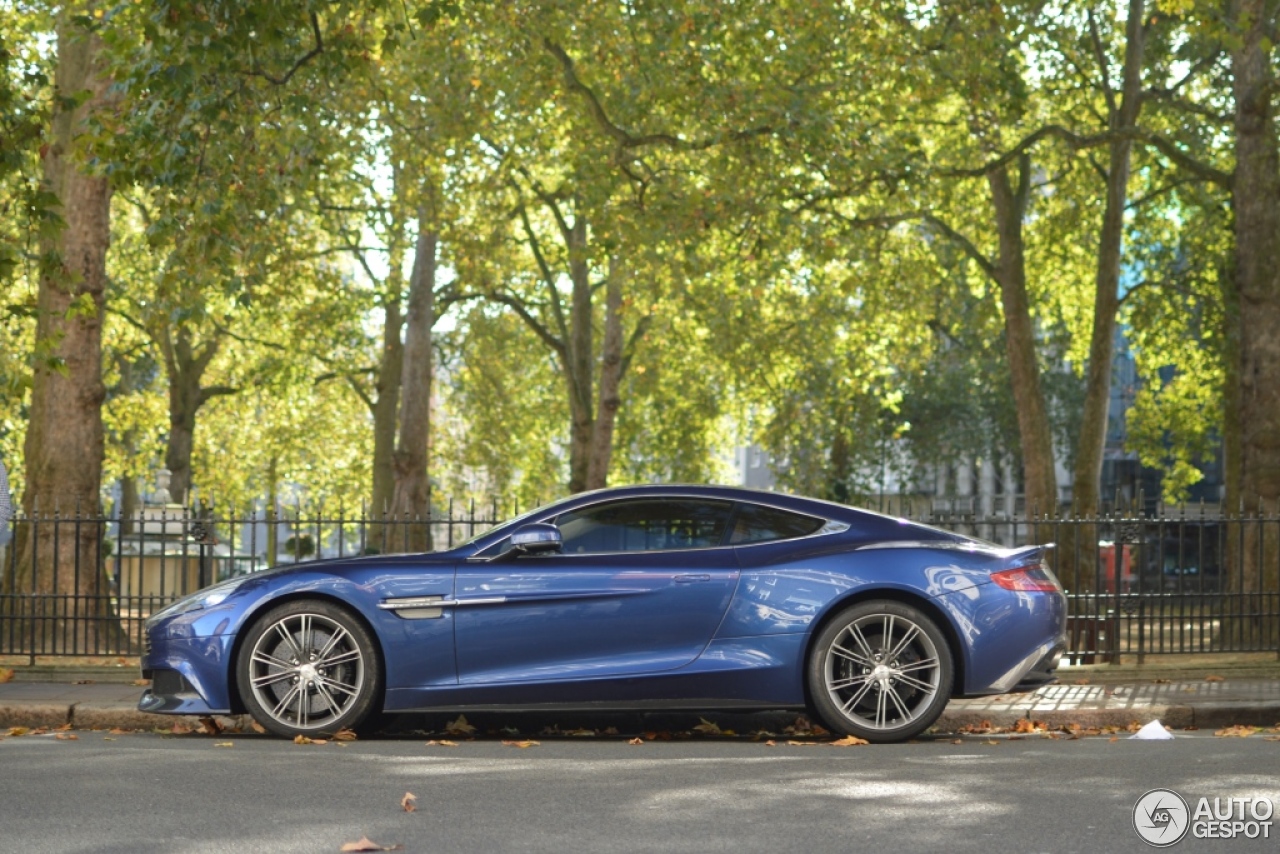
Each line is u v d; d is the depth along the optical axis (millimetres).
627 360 33312
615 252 18641
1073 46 21844
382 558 8430
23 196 12359
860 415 36156
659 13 16734
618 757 7219
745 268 21203
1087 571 20125
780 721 9203
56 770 6582
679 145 17734
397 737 8703
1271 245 15672
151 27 11641
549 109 21266
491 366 35938
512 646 8148
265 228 15961
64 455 13789
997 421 41531
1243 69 15969
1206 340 23547
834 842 4977
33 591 12531
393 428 32062
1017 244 21938
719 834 5117
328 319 30562
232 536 14172
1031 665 8266
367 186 25422
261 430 38938
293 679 8227
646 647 8133
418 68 19062
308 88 15047
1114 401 52812
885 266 25281
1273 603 12500
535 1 17125
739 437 39406
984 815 5457
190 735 8695
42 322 14477
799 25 17547
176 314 13289
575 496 8594
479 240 24875
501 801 5797
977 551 8391
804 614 8109
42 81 12867
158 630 8375
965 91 18266
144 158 12594
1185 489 28922
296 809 5605
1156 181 24578
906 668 8141
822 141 16844
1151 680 11312
